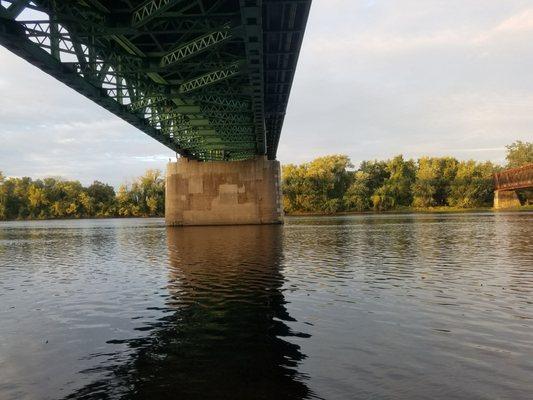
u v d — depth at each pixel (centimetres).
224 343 1212
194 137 5344
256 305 1634
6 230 8188
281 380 956
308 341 1209
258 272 2358
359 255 2950
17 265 2992
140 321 1469
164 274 2398
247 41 2164
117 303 1745
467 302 1597
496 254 2841
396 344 1167
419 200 12781
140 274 2441
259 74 2678
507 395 866
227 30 2094
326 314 1481
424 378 948
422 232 4778
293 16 2392
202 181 6888
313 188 12769
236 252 3269
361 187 12938
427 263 2533
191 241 4300
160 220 12506
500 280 1986
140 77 2967
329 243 3791
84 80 2561
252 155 7275
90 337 1310
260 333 1291
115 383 972
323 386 921
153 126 4231
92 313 1599
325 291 1844
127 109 3412
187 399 884
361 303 1622
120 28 2022
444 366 1011
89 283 2217
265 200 6794
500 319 1377
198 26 2406
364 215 10931
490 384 915
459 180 12575
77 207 16412
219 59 2834
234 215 6819
